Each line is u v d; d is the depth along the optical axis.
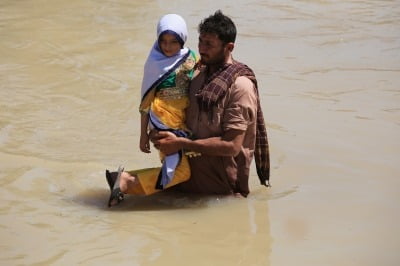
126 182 8.27
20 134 10.34
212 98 8.01
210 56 8.09
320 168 9.24
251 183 8.91
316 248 7.19
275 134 10.34
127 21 16.64
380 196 8.41
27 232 7.45
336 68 13.46
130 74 13.02
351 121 10.84
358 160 9.45
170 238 7.38
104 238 7.36
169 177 8.12
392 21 16.81
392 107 11.43
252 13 17.48
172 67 8.09
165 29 7.95
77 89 12.23
